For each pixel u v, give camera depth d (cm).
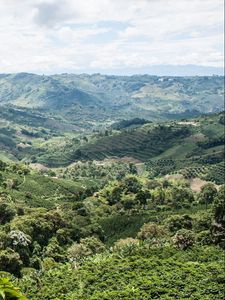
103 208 18175
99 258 9962
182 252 9856
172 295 7275
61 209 16688
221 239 10744
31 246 10581
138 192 19650
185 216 13712
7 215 12606
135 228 15612
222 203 11275
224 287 7600
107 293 7112
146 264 8775
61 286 7669
